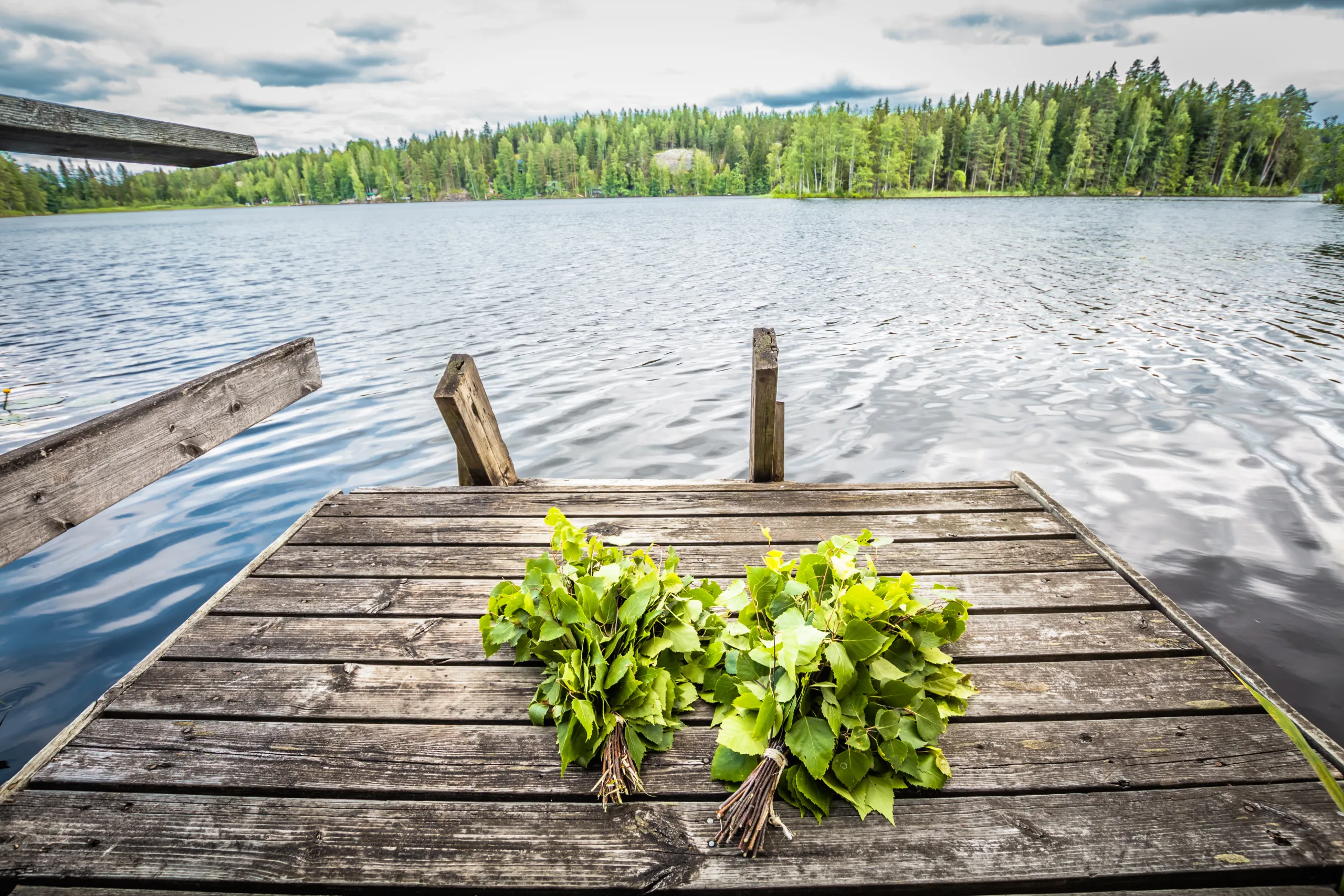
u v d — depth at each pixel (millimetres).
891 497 3107
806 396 7621
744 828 1438
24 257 34688
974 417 6770
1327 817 1475
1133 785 1566
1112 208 54656
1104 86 89500
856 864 1397
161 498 5383
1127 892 1351
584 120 170500
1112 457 5668
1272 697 1796
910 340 10438
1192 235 29078
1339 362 8453
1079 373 8344
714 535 2811
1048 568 2492
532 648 1995
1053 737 1713
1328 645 3270
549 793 1582
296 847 1466
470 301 15633
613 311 13711
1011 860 1397
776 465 3400
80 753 1718
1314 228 31891
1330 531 4367
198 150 1546
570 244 31812
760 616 2055
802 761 1541
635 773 1591
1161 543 4289
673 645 1906
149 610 3834
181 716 1847
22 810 1557
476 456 3404
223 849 1466
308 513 3098
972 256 22500
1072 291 15000
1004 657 2016
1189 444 5914
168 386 9078
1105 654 2016
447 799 1587
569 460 5887
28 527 1356
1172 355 9109
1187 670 1941
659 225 43844
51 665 3354
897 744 1575
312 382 2451
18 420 7535
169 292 19125
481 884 1376
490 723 1818
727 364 9164
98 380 9438
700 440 6301
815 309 13422
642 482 3461
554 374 8953
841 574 1937
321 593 2449
